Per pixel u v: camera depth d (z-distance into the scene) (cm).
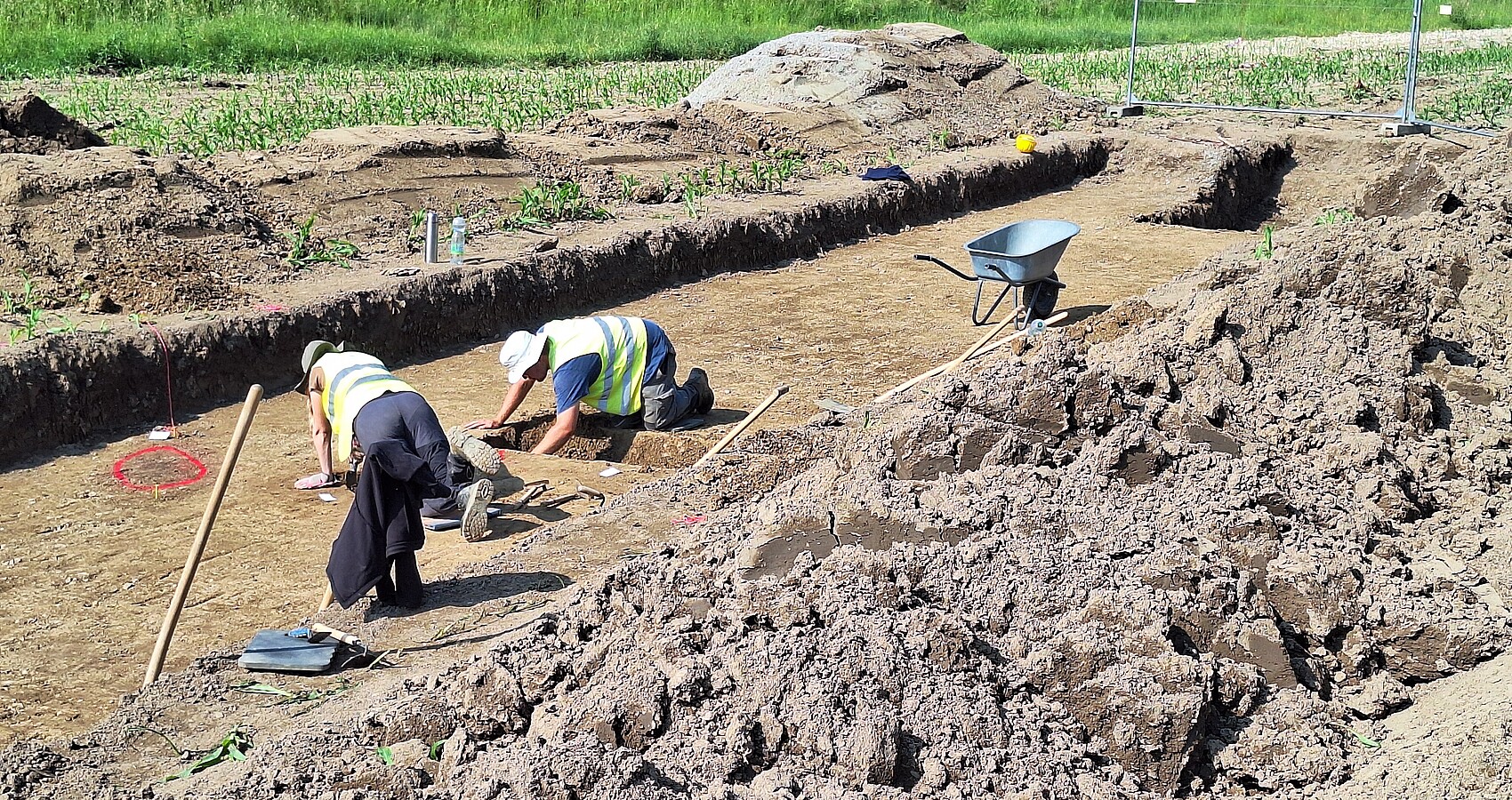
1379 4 3675
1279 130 1956
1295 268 755
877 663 417
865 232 1437
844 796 380
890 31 2069
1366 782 412
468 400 890
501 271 1060
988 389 593
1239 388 679
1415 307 745
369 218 1169
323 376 692
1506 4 3859
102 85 1933
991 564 478
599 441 805
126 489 732
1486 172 1079
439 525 688
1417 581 514
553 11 2888
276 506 712
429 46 2436
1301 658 472
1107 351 734
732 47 2767
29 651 562
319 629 534
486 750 402
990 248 1013
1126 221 1533
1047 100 2045
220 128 1521
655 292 1184
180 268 964
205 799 403
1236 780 429
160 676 539
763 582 459
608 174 1424
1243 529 521
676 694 411
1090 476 548
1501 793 386
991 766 397
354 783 399
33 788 435
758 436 775
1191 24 3447
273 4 2577
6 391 766
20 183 1000
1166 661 434
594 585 510
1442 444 652
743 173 1506
